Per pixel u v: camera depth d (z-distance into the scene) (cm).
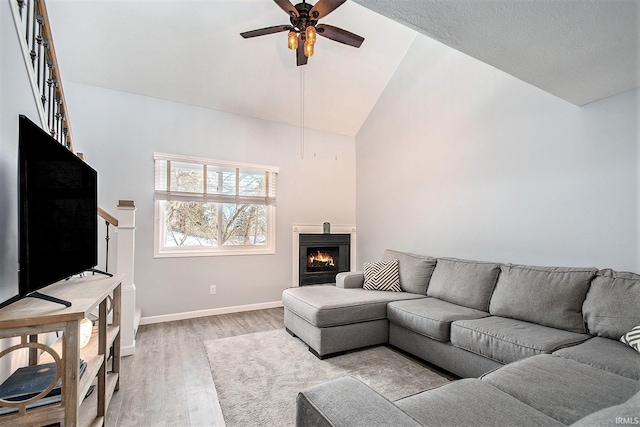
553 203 262
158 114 381
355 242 520
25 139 118
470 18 154
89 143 347
